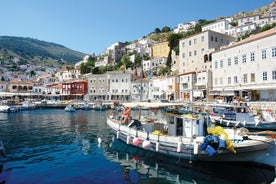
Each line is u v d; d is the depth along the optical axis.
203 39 68.62
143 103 22.86
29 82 115.62
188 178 14.55
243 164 15.84
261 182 13.52
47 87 110.75
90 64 156.75
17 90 109.50
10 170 15.95
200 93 61.09
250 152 15.23
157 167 16.67
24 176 14.82
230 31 114.12
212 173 15.30
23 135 29.06
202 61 68.81
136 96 91.56
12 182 13.82
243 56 46.69
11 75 162.12
